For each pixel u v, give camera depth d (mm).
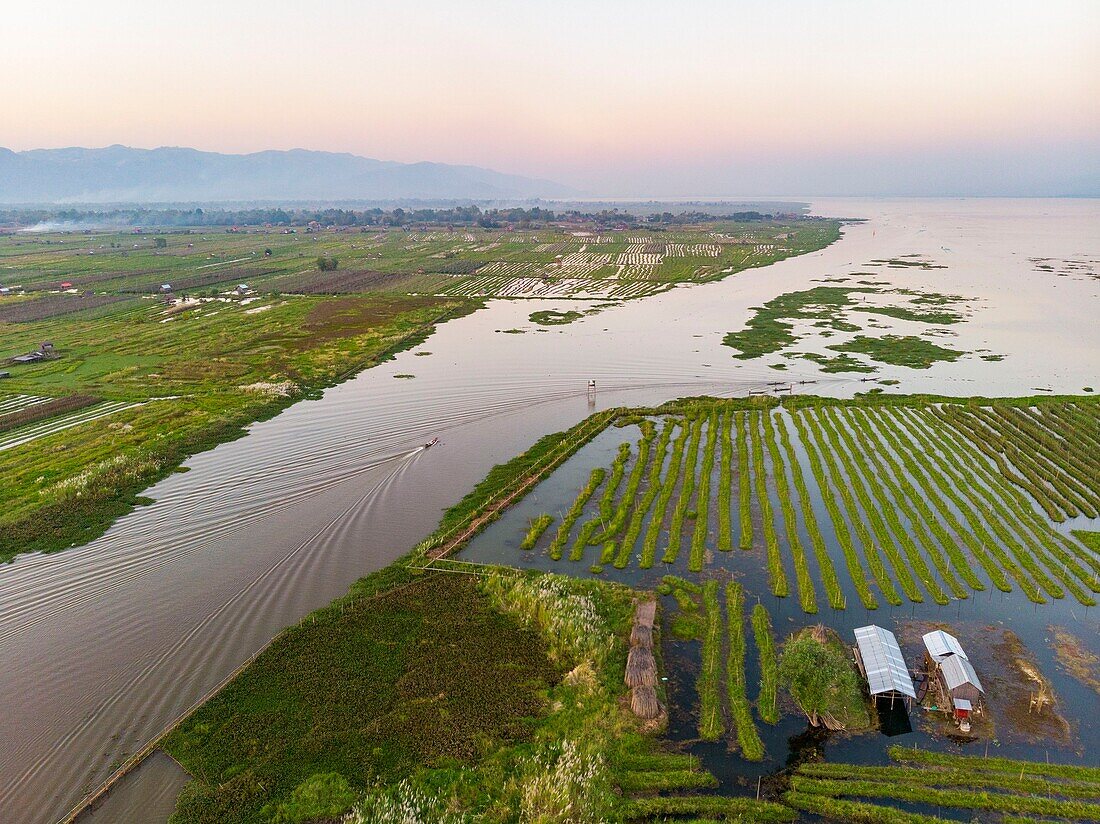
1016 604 36219
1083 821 23703
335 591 39250
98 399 73125
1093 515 45344
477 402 73188
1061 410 64688
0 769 26875
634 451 59500
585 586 38031
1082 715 28438
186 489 52562
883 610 36062
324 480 54406
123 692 31125
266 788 25609
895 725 28328
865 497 48312
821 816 24281
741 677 31094
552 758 26719
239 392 75062
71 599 38469
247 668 32344
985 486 49969
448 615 36375
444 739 27844
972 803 24359
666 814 24484
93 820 24562
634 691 29359
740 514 47062
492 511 48312
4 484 52438
